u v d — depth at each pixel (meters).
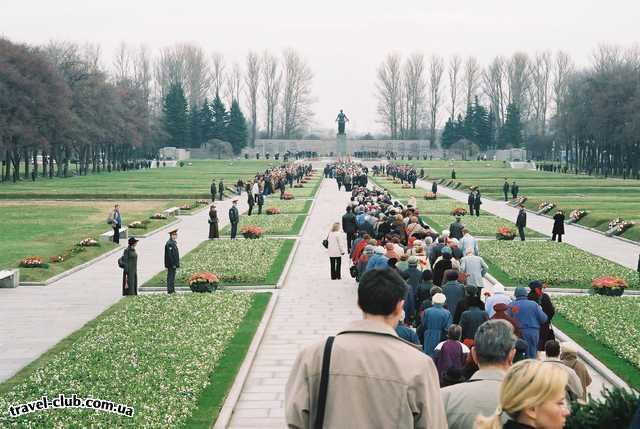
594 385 20.83
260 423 18.08
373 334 6.68
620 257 46.41
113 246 49.88
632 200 83.81
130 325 26.67
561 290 35.03
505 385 6.50
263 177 100.88
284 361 23.39
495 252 45.84
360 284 7.01
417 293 23.11
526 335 18.70
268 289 35.53
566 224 66.31
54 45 158.62
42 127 115.69
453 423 8.09
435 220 67.12
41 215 70.25
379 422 6.26
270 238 54.41
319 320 29.05
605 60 199.38
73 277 39.38
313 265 42.84
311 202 86.69
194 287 34.09
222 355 23.23
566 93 199.62
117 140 159.88
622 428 8.20
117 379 20.12
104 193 92.06
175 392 19.12
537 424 6.39
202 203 84.81
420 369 6.41
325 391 6.41
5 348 25.00
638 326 26.66
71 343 24.56
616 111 134.12
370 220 42.75
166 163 192.62
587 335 25.91
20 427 16.53
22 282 37.06
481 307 18.39
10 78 108.44
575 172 155.88
